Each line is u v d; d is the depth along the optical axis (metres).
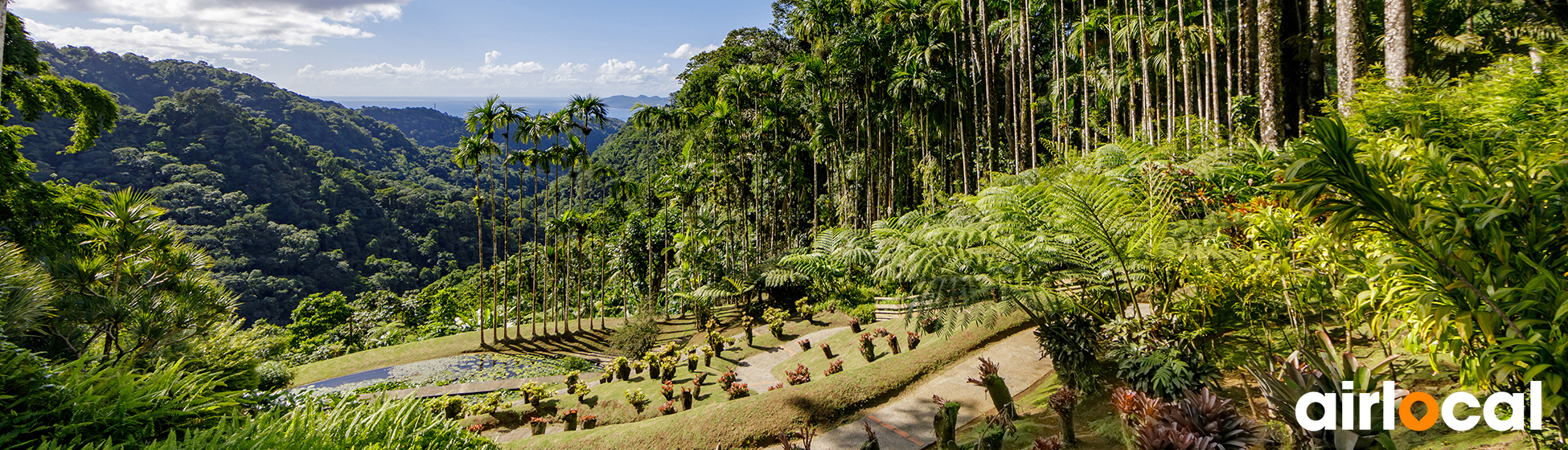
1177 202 7.25
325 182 83.94
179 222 68.62
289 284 65.75
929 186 23.12
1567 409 2.56
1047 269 6.63
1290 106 12.95
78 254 6.87
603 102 25.95
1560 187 2.36
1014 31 20.38
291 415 4.14
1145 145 11.44
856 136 26.58
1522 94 4.12
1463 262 2.46
